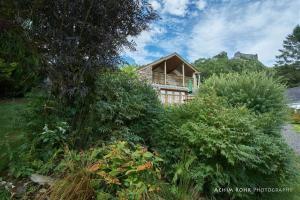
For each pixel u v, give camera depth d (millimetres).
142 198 2375
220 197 3475
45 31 3125
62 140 3006
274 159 3836
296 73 38250
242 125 3570
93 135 3414
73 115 3346
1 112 4156
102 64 3398
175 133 3656
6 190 2359
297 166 4570
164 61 19250
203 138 3371
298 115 15562
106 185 2473
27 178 2625
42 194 2375
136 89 4551
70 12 3170
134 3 3516
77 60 3246
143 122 4113
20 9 3053
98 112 3523
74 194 2248
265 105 5141
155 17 3729
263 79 5531
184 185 3010
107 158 2641
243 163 3430
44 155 2877
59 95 3285
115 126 3693
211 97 4164
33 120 3143
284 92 5445
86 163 2637
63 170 2576
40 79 3604
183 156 3398
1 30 3611
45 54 3230
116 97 3879
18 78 5199
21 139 3248
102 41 3312
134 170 2447
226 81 5723
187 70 21797
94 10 3281
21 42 3793
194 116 3840
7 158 2865
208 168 3283
